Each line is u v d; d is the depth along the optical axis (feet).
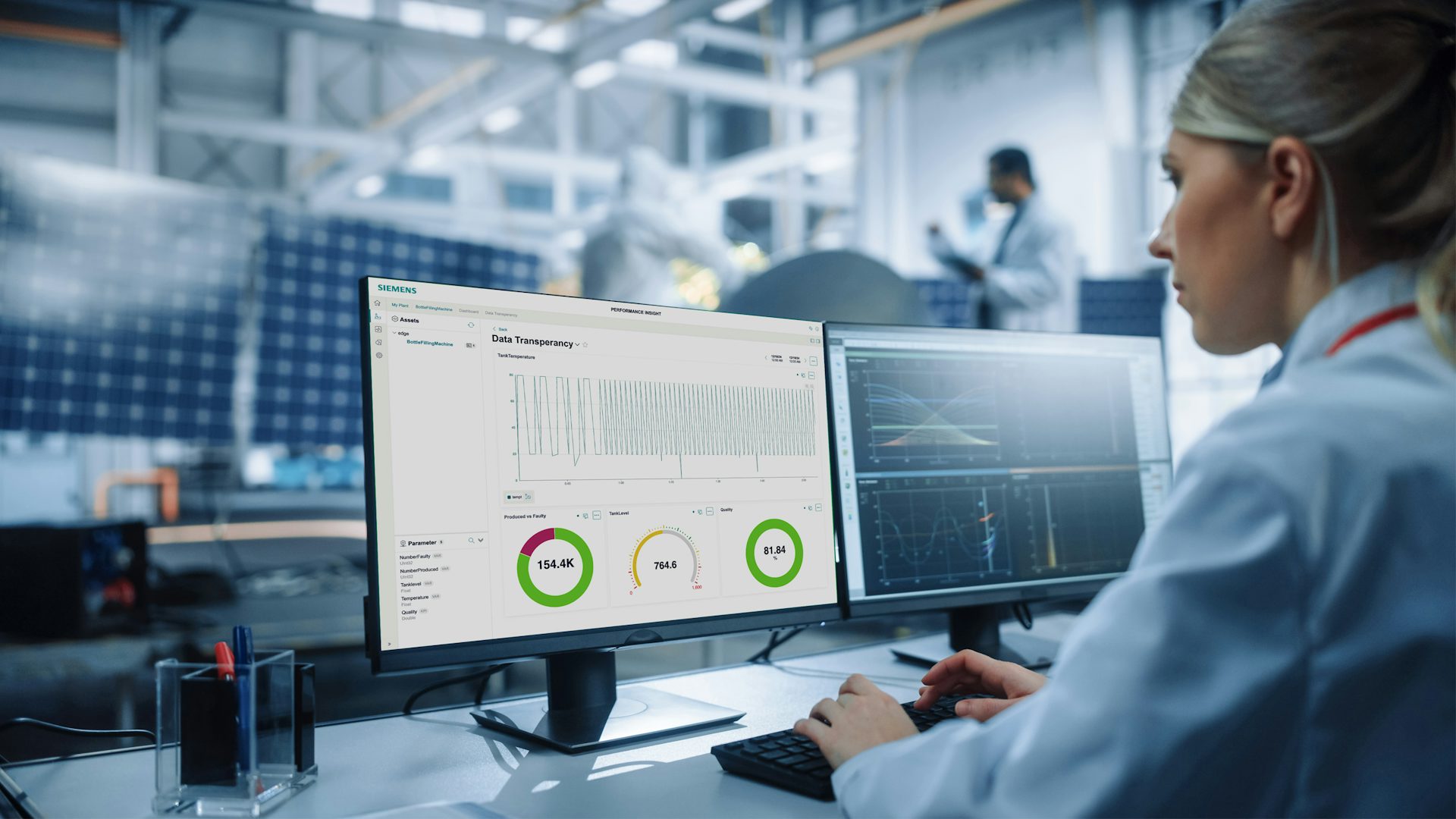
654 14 18.61
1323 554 1.52
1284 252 1.87
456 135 25.53
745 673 3.98
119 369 13.48
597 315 3.13
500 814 2.26
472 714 3.27
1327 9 1.80
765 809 2.35
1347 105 1.73
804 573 3.47
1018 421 4.14
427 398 2.79
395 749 2.93
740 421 3.39
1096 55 22.13
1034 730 1.63
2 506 22.22
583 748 2.86
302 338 15.44
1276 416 1.67
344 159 32.76
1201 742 1.52
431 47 19.52
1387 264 1.82
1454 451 1.57
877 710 2.41
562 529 2.97
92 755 2.94
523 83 22.53
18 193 12.48
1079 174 23.71
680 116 36.86
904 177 27.61
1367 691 1.53
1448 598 1.51
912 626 5.48
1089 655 1.63
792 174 29.53
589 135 36.70
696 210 20.48
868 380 3.76
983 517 3.99
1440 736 1.53
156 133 26.40
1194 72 1.95
